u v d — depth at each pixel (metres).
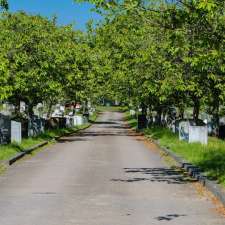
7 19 40.00
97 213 12.87
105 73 61.53
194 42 16.77
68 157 28.62
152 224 11.62
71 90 52.69
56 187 17.19
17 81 36.03
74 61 44.72
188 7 15.81
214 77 25.52
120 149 35.12
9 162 24.25
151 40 33.97
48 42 40.31
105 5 15.17
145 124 66.38
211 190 15.91
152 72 37.59
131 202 14.43
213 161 21.95
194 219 12.21
